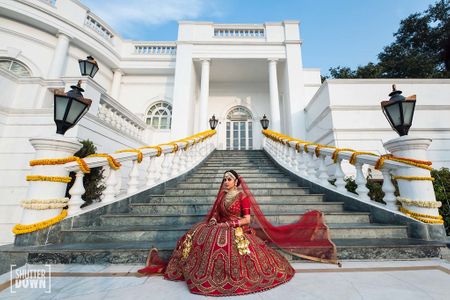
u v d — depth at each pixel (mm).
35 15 9523
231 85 14445
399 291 1840
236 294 1789
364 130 7594
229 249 2004
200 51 11695
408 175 3271
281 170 6809
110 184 3969
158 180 5305
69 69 10547
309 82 11945
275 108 10914
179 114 10688
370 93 7871
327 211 4016
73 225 3227
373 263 2564
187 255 2143
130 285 2033
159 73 13242
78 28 10578
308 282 2047
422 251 2709
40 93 6398
